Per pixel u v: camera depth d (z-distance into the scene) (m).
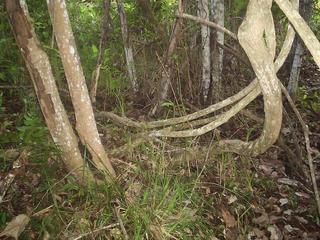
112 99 4.53
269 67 2.77
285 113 3.84
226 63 4.77
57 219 2.71
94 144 2.90
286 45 2.84
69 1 5.18
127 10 4.78
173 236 2.67
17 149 3.22
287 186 3.47
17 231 2.55
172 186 3.12
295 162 3.66
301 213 3.21
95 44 5.04
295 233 3.00
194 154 3.46
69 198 2.92
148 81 4.52
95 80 4.10
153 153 3.33
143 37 4.80
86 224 2.70
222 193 3.25
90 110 2.79
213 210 3.08
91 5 5.95
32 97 3.95
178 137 3.64
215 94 4.14
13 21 2.47
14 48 4.18
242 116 4.23
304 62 6.09
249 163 3.55
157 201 2.88
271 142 3.16
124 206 2.85
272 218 3.10
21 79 4.28
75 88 2.69
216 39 3.98
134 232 2.64
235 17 4.52
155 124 3.59
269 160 3.82
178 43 4.33
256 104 4.77
